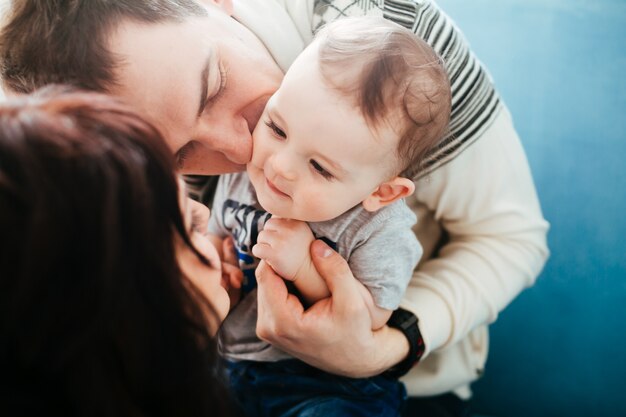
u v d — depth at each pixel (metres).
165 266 0.48
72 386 0.46
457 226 0.96
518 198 0.92
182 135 0.66
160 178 0.47
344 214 0.75
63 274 0.42
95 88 0.63
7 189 0.40
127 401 0.48
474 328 0.95
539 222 0.95
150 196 0.46
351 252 0.76
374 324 0.80
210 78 0.66
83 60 0.62
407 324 0.86
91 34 0.62
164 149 0.48
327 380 0.84
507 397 1.18
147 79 0.63
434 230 1.02
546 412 1.16
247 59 0.70
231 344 0.86
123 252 0.44
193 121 0.66
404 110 0.65
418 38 0.68
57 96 0.47
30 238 0.40
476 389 1.19
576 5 1.30
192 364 0.52
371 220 0.74
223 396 0.60
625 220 1.17
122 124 0.46
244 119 0.70
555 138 1.22
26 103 0.46
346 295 0.74
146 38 0.63
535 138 1.23
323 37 0.67
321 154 0.65
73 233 0.42
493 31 1.30
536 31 1.29
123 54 0.62
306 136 0.65
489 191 0.90
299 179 0.67
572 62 1.26
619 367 1.13
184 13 0.67
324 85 0.64
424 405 1.08
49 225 0.40
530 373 1.17
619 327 1.13
